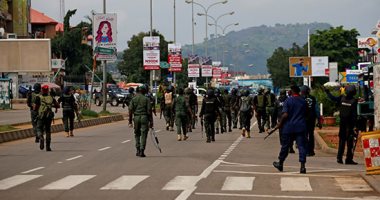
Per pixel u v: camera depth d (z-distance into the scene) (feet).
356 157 79.66
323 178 58.65
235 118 146.72
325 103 143.33
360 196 48.14
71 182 55.06
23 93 328.49
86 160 74.23
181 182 54.90
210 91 105.19
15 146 96.27
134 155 80.38
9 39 325.21
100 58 182.60
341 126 71.82
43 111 87.40
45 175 60.18
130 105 78.74
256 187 52.54
